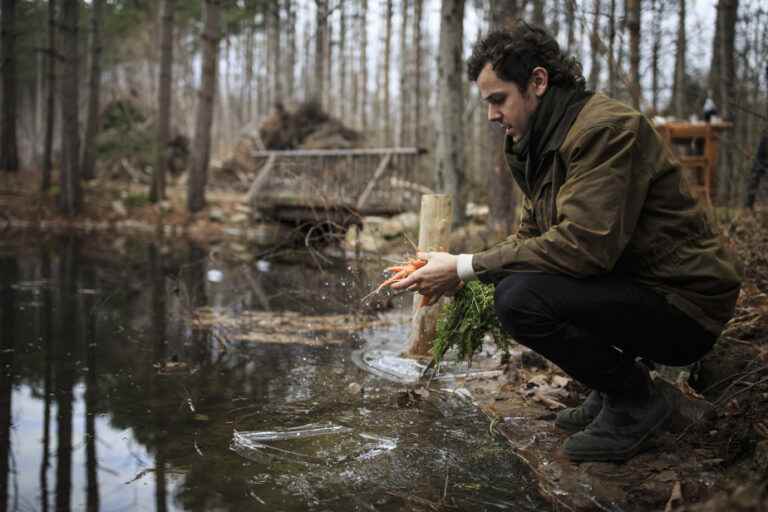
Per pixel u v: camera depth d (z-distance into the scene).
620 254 2.03
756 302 3.33
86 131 16.70
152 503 2.00
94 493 2.08
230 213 14.17
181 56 30.80
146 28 22.97
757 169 4.71
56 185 15.79
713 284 2.04
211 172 20.22
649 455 2.29
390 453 2.40
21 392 3.12
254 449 2.44
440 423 2.72
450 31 8.80
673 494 1.95
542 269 2.10
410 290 2.39
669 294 2.07
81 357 3.77
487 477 2.20
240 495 2.06
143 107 21.73
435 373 3.38
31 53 23.58
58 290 5.98
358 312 4.90
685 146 7.50
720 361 2.76
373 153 10.38
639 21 5.14
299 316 5.05
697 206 2.10
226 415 2.82
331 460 2.35
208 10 13.96
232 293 6.06
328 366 3.63
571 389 3.05
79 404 2.95
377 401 3.02
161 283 6.58
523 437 2.56
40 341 4.13
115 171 19.06
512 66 2.15
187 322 4.77
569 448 2.33
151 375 3.43
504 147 2.41
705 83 7.90
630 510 1.97
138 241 10.79
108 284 6.41
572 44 9.24
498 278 2.21
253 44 30.98
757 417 2.37
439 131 9.08
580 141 2.04
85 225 12.87
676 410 2.38
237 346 4.09
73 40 13.24
